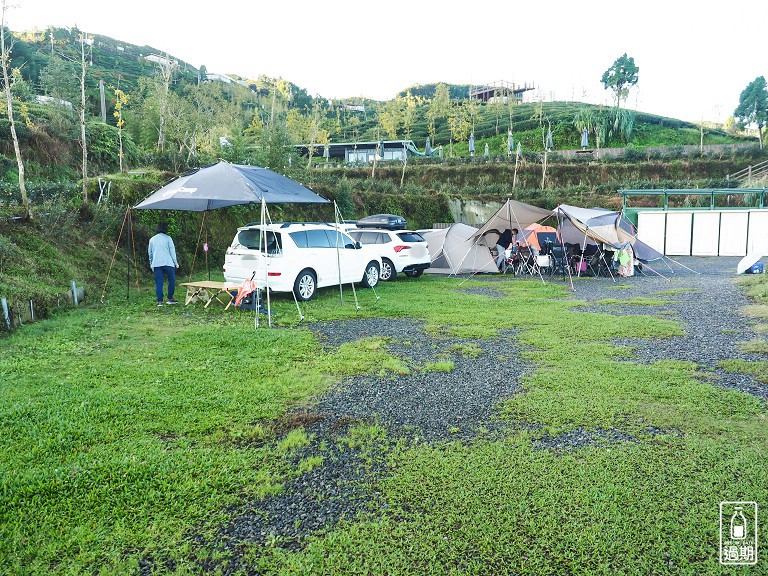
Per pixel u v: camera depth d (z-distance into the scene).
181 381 5.70
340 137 71.88
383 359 6.66
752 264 16.22
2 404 4.89
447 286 14.13
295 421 4.66
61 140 20.34
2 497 3.32
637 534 2.99
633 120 61.94
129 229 12.20
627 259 16.27
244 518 3.20
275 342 7.48
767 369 5.99
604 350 7.01
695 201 34.28
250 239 11.27
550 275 17.19
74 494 3.40
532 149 57.75
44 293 9.18
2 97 16.33
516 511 3.23
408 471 3.75
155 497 3.38
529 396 5.24
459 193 34.38
